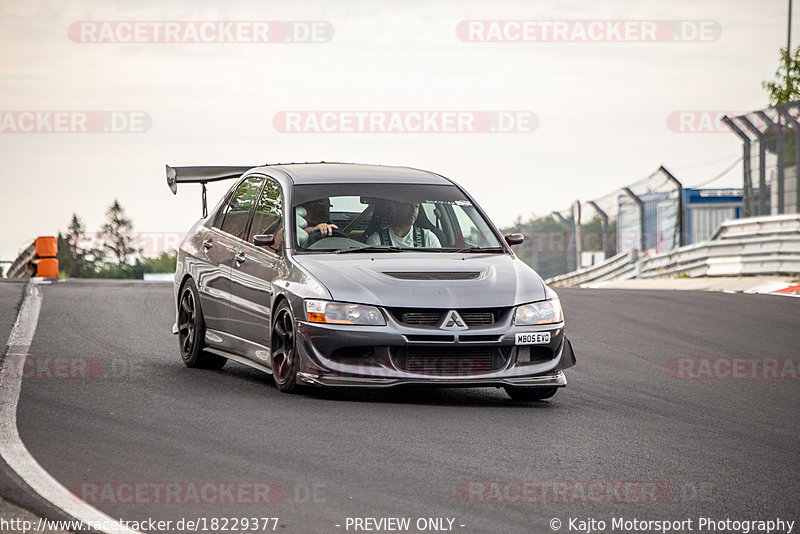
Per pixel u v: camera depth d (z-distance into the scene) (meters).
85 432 18.45
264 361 23.86
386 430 19.05
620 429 20.06
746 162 69.62
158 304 40.81
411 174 26.91
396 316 21.89
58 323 34.28
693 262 74.56
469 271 23.23
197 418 19.75
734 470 17.00
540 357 22.78
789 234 63.38
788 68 91.50
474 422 20.12
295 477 15.69
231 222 26.98
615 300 46.75
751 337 35.22
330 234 24.36
